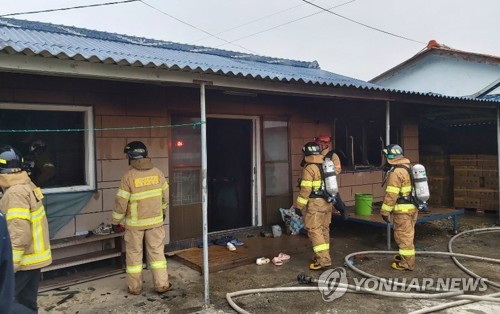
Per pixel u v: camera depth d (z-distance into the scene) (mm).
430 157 9531
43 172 4777
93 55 3129
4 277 1605
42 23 6496
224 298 4090
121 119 5215
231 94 6207
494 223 7883
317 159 5039
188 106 5816
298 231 6461
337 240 6566
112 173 5152
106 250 4930
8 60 2900
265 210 6699
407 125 8766
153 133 5492
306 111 7246
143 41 7453
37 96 4605
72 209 4848
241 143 6926
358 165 8133
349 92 5367
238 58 8492
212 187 7574
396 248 6016
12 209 2785
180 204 5773
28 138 4699
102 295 4176
